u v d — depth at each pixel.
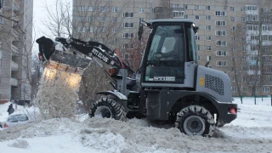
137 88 10.59
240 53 61.44
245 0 67.69
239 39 61.66
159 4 50.53
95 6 17.55
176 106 9.77
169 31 9.88
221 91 9.62
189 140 8.41
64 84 10.14
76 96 10.27
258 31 60.47
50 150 7.04
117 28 18.83
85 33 17.02
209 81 9.61
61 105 10.09
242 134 11.06
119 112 9.77
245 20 65.19
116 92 10.16
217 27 67.44
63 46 10.51
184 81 9.59
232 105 9.34
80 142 7.64
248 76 60.53
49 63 10.11
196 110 9.22
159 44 9.88
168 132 8.89
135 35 25.83
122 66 10.73
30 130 8.37
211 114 9.52
